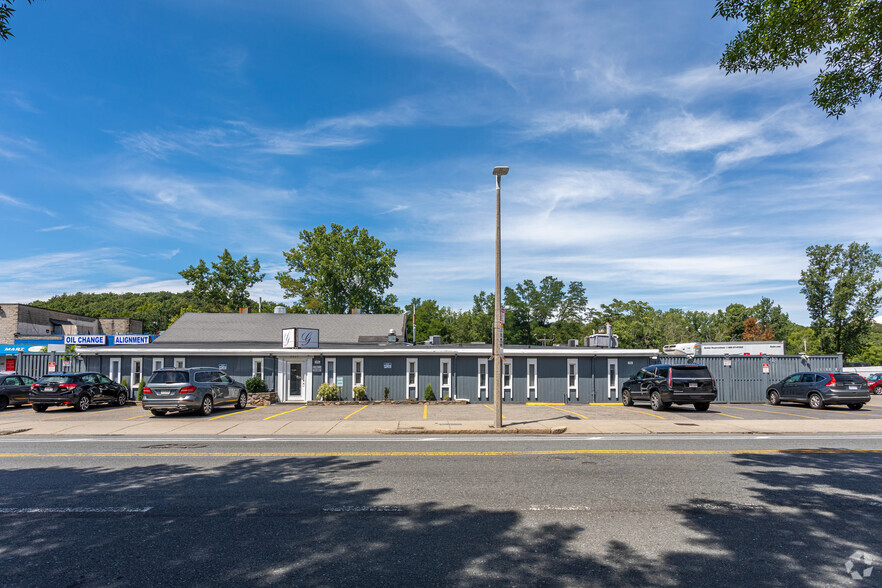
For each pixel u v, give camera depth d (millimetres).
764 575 4789
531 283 79312
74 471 9273
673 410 21906
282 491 7777
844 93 9469
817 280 50125
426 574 4801
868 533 5938
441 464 9789
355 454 10922
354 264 59562
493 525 6191
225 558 5184
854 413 21000
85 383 22578
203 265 63094
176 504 7102
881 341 74688
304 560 5129
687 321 93938
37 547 5512
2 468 9578
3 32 6941
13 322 49906
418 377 27734
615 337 36594
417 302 80750
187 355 27906
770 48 9172
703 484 8203
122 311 106250
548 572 4852
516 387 27781
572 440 13188
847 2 8188
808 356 28969
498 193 16219
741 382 28719
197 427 16078
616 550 5406
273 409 22672
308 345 29234
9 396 23516
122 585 4582
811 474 8930
